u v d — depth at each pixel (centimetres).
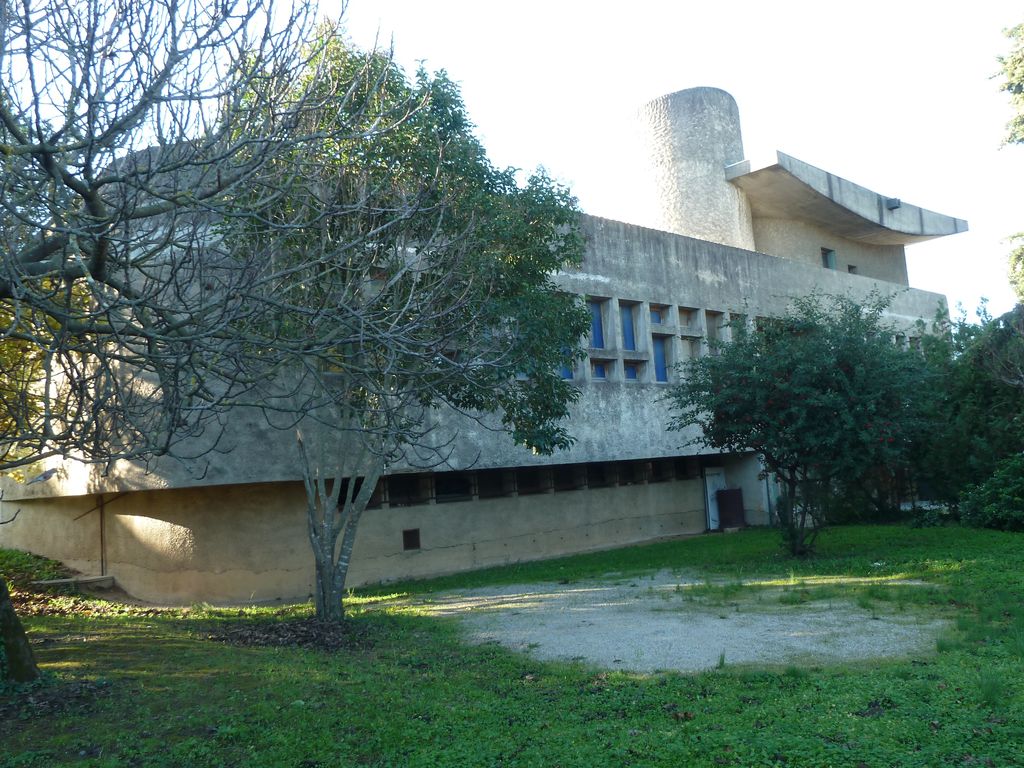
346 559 1232
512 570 1845
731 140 3027
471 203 1151
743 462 2709
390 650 1021
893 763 559
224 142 785
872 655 870
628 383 2220
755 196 3047
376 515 1781
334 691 814
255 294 802
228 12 759
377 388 845
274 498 1639
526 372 1248
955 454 2242
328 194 1012
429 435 1728
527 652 985
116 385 730
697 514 2628
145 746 663
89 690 814
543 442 1284
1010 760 554
